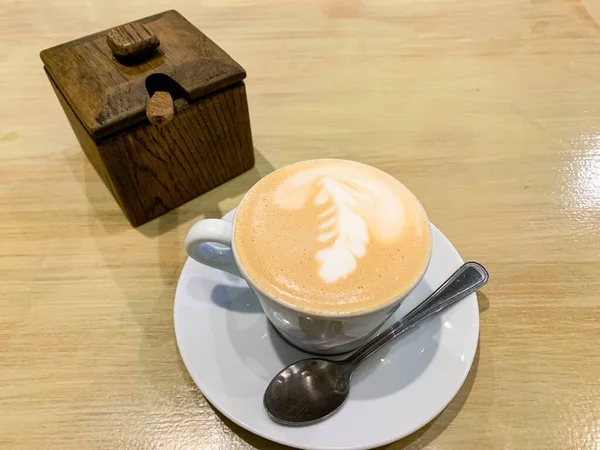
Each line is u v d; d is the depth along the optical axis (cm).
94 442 44
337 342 44
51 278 56
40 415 45
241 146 64
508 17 90
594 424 44
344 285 39
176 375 48
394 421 41
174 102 55
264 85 78
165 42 59
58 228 60
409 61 83
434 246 53
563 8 92
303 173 48
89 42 59
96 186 65
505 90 77
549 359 48
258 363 45
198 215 62
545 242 58
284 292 39
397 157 68
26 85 79
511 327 50
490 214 61
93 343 50
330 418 41
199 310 48
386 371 44
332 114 74
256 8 92
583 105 74
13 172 67
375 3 94
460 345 45
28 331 51
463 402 46
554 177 65
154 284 55
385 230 42
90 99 52
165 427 45
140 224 61
